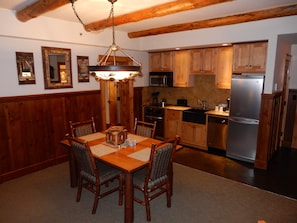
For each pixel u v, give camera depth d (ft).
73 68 13.87
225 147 14.90
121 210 8.96
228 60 14.49
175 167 13.09
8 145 11.37
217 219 8.39
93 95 15.15
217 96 16.79
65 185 10.93
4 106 11.03
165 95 19.99
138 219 8.41
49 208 9.04
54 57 12.80
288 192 10.30
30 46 11.73
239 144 13.89
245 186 10.85
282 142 16.97
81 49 14.14
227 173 12.29
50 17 11.93
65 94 13.51
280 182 11.27
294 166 13.23
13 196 9.92
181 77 17.10
